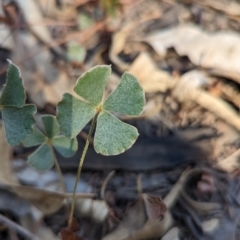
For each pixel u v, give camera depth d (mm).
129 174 237
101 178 234
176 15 332
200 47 297
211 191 234
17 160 234
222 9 332
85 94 155
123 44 310
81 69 292
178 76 284
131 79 150
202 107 271
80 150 237
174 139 250
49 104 266
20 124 156
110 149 153
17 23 310
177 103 272
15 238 208
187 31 308
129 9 339
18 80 154
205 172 239
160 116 264
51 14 327
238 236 216
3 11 319
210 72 285
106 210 217
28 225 210
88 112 157
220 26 320
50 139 186
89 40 314
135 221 212
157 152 243
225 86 279
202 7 335
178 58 296
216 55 292
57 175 230
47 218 215
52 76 278
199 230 218
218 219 222
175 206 228
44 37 307
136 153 241
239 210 226
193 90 276
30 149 239
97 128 155
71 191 226
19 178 227
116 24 325
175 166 241
